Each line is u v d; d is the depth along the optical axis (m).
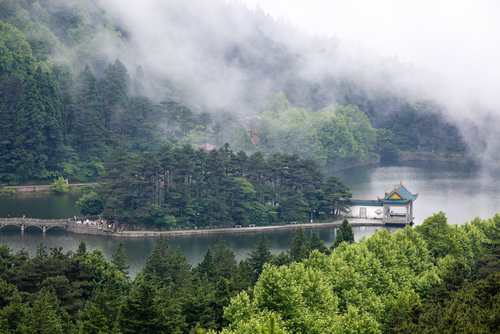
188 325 71.19
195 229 157.75
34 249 131.25
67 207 186.38
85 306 71.88
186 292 77.81
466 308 60.19
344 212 180.75
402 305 72.69
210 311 71.38
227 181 168.00
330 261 86.12
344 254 88.38
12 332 60.47
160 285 89.75
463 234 108.56
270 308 68.81
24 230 153.75
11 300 69.88
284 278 69.81
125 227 155.62
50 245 136.12
